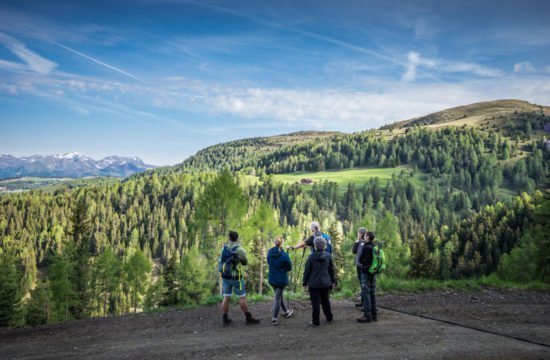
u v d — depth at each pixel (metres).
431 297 10.73
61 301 35.44
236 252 7.91
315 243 7.70
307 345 6.16
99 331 8.01
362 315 8.43
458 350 5.75
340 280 30.47
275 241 7.93
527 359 5.32
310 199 176.38
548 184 25.64
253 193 185.62
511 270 31.53
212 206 27.58
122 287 57.88
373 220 36.12
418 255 43.41
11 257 39.00
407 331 6.97
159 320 8.76
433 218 168.12
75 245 41.72
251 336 6.87
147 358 5.87
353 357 5.48
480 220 113.25
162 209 170.12
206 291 37.44
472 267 81.44
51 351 6.61
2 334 8.23
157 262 133.12
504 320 7.95
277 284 7.76
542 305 9.63
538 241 26.53
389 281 12.75
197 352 6.03
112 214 174.88
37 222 168.12
